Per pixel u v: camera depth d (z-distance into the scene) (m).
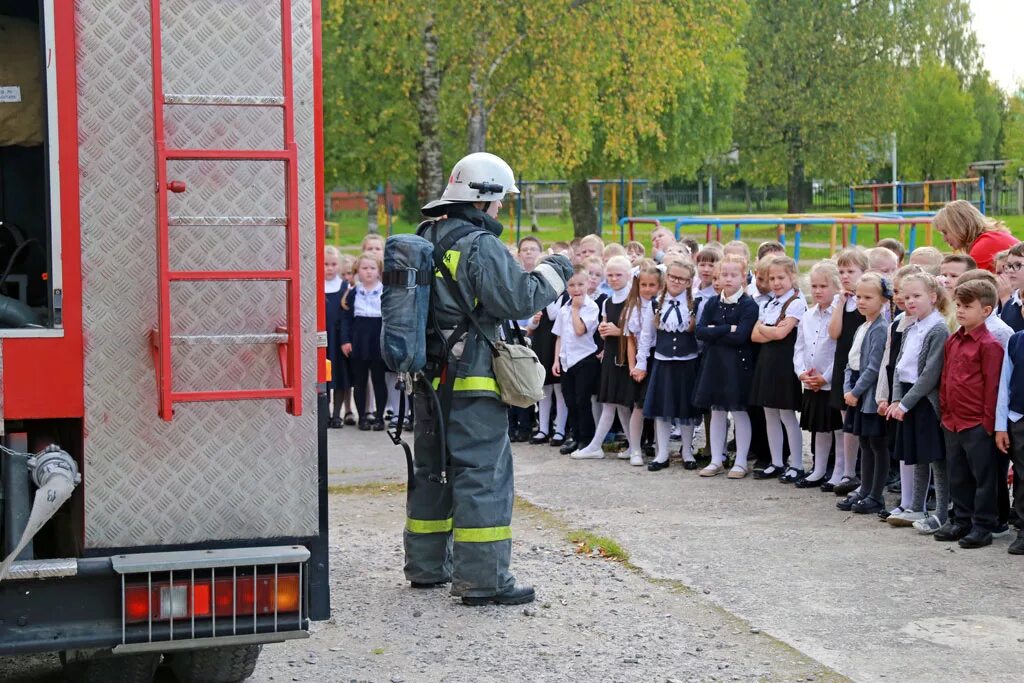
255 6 4.07
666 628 5.75
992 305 6.98
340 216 59.31
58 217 4.01
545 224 47.22
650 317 9.63
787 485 9.02
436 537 6.48
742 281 9.19
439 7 21.38
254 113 4.10
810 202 57.66
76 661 4.72
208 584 4.14
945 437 7.24
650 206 61.03
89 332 4.06
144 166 4.05
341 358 12.34
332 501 8.87
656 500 8.56
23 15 5.33
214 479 4.20
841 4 42.78
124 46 4.02
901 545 7.20
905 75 44.47
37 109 5.31
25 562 3.99
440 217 6.29
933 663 5.21
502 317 6.03
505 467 6.19
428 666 5.26
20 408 4.03
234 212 4.11
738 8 28.58
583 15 22.34
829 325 8.48
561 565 6.90
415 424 6.42
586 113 24.33
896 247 10.97
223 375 4.14
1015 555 6.92
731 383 9.20
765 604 6.10
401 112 25.70
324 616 4.36
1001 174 52.41
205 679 4.92
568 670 5.19
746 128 43.31
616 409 11.10
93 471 4.10
